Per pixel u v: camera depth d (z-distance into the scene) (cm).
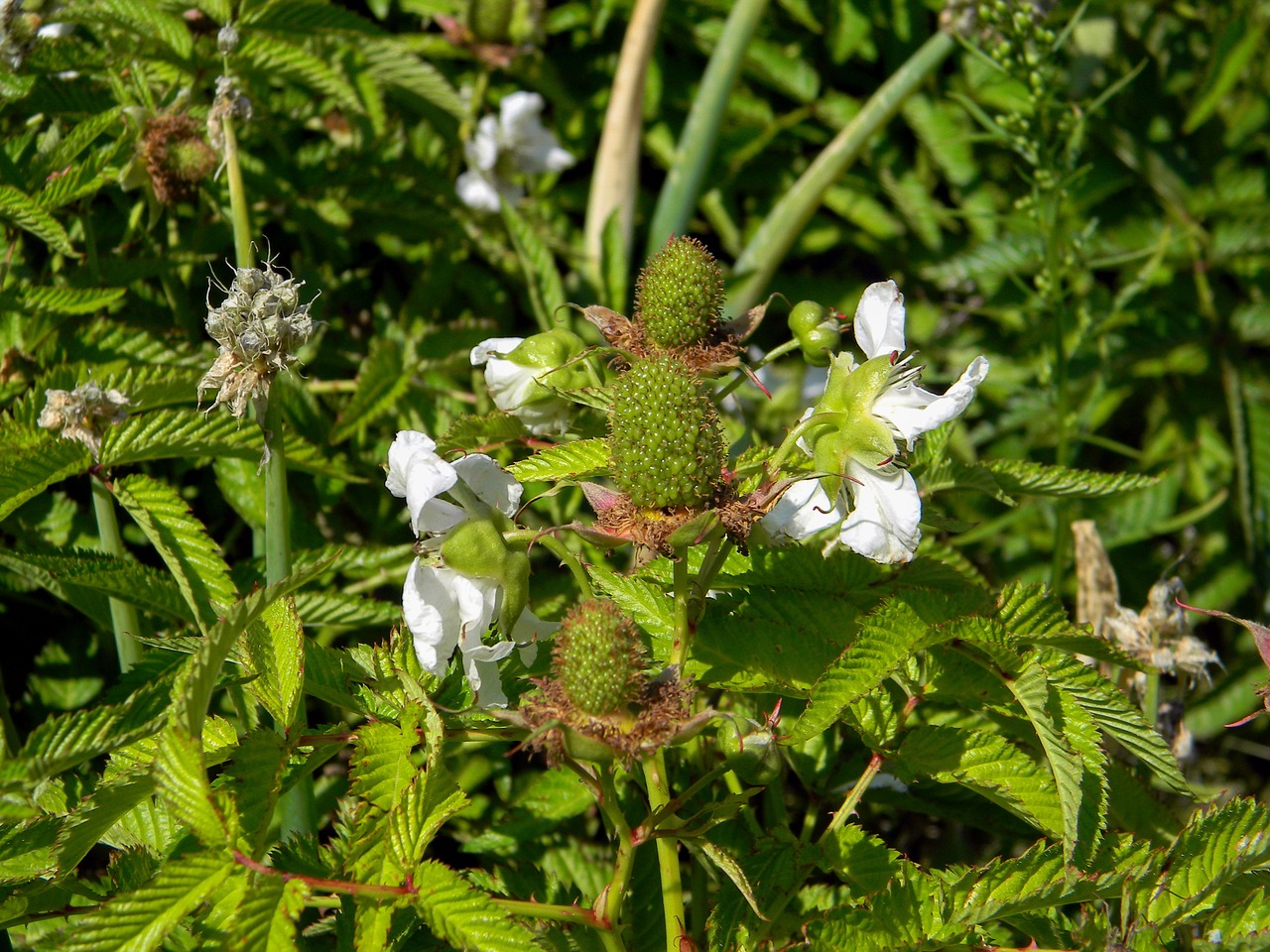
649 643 49
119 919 44
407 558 57
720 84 67
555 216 73
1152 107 78
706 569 47
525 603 46
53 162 56
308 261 63
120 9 57
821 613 50
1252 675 72
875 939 47
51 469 50
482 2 66
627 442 46
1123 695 49
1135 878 47
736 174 75
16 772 45
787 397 69
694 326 50
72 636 59
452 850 59
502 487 47
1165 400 77
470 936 45
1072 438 63
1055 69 62
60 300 54
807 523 48
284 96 63
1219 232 75
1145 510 73
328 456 60
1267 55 76
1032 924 49
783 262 80
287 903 45
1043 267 68
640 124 68
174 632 52
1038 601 49
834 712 47
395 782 47
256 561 57
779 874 49
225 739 48
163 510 51
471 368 62
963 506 73
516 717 45
